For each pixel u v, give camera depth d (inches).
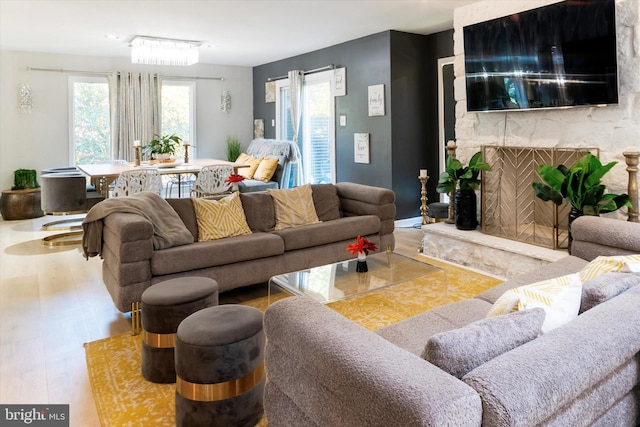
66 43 252.8
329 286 113.3
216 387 75.4
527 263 147.2
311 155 292.7
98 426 79.1
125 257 114.5
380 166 237.9
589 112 140.4
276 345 55.6
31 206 267.9
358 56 245.1
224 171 235.6
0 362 101.1
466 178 168.9
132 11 188.1
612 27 126.4
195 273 127.3
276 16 198.4
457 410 37.0
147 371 93.8
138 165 242.1
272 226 159.0
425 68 238.8
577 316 58.9
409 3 181.2
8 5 178.5
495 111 161.5
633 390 60.3
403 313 128.7
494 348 47.8
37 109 283.1
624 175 133.7
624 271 73.9
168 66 319.0
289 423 54.5
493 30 157.1
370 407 40.4
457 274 161.6
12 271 167.5
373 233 169.2
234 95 345.7
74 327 120.0
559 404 42.7
